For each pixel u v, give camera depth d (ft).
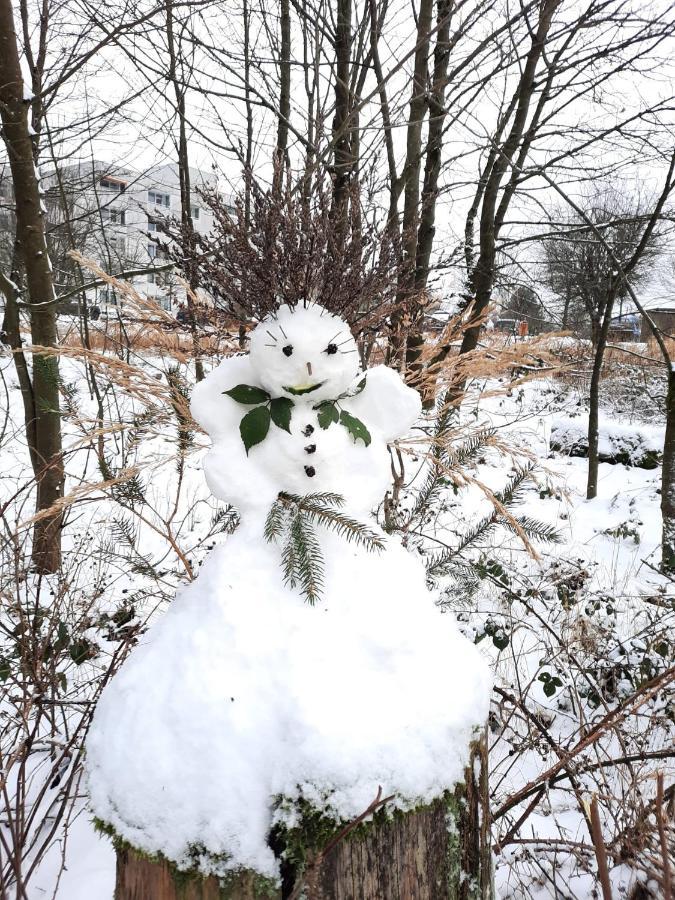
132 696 3.26
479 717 3.50
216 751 3.01
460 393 5.79
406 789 3.05
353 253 4.10
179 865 2.91
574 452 21.61
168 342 5.63
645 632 7.77
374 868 3.01
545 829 5.98
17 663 6.17
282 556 3.59
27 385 10.23
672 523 10.44
